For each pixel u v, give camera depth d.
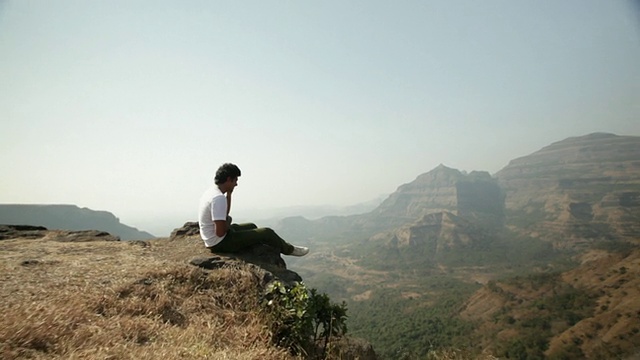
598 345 69.88
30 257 5.63
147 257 6.08
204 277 5.16
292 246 7.24
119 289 4.26
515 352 80.50
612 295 91.81
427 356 5.56
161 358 2.86
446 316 122.62
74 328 3.18
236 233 6.34
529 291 117.56
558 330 85.31
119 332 3.23
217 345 3.58
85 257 5.86
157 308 4.03
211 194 6.18
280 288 4.48
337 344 4.67
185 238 7.81
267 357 3.51
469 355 5.28
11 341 2.67
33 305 3.34
